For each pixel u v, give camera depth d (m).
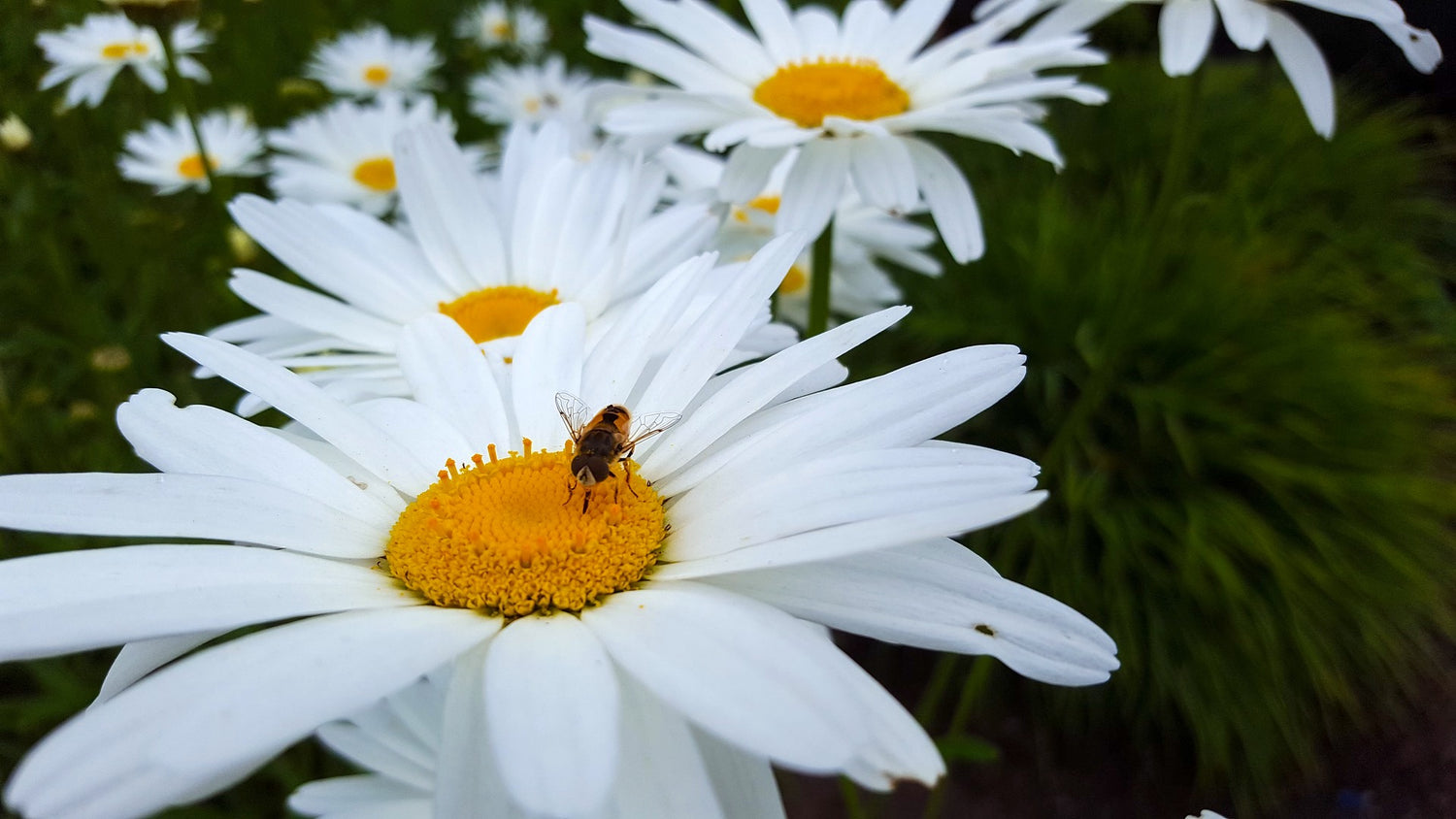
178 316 0.28
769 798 0.11
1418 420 0.30
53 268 0.27
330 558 0.12
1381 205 0.42
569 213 0.19
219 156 0.32
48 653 0.09
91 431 0.23
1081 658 0.11
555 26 0.49
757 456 0.12
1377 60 0.49
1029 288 0.31
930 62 0.21
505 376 0.15
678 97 0.20
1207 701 0.26
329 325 0.17
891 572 0.11
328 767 0.22
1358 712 0.27
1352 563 0.27
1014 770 0.27
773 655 0.09
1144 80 0.46
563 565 0.11
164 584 0.10
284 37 0.44
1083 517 0.27
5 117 0.30
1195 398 0.28
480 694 0.10
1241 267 0.32
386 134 0.30
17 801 0.08
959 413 0.12
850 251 0.25
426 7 0.47
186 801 0.08
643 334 0.14
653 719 0.10
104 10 0.35
